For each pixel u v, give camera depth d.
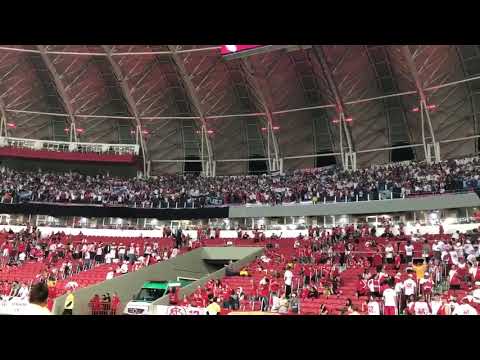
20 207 48.31
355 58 47.59
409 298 20.95
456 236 33.38
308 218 45.97
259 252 37.44
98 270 35.84
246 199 48.94
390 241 34.88
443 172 44.75
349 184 47.53
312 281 28.52
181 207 49.41
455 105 49.34
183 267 38.28
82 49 49.38
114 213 48.78
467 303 17.53
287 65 49.75
